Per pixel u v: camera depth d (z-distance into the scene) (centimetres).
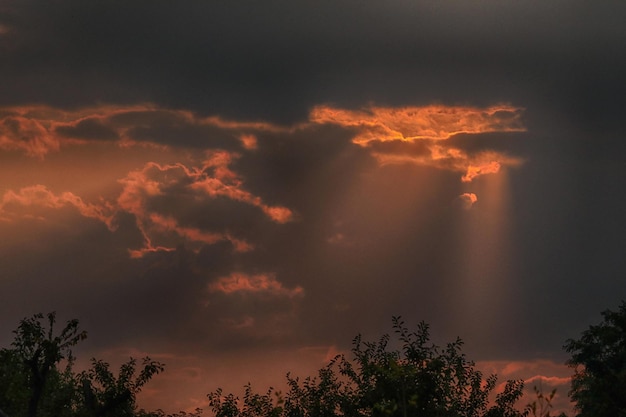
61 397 7894
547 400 3381
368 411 7306
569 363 7856
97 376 8169
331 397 7806
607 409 7194
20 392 6994
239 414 8219
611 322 7925
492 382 7962
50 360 7038
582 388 7738
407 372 6762
